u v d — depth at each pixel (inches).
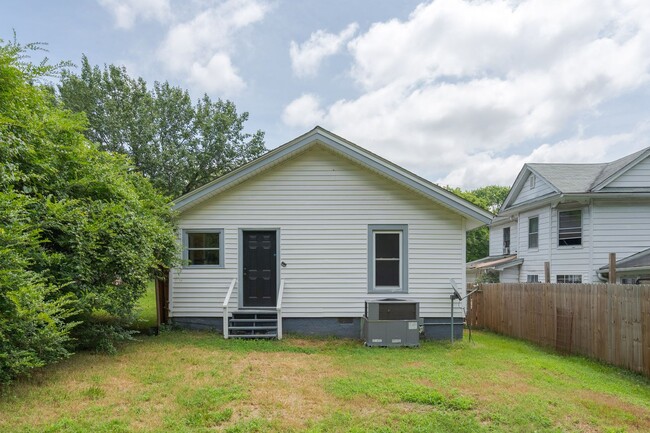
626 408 174.1
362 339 338.3
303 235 356.2
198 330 348.5
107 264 244.2
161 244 297.4
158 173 938.1
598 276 485.1
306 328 350.3
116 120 909.2
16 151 214.8
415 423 152.4
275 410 164.7
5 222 179.2
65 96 905.5
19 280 164.9
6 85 232.1
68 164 268.1
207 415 155.9
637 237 483.5
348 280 353.4
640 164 488.1
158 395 177.6
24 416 149.3
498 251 780.6
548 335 323.0
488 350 299.3
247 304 354.6
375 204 356.2
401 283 352.8
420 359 259.3
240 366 231.6
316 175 358.0
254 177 358.6
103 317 295.3
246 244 359.3
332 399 178.2
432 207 354.6
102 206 254.2
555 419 159.8
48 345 182.9
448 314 348.8
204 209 358.0
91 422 146.6
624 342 246.5
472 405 171.8
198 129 1029.8
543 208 563.5
